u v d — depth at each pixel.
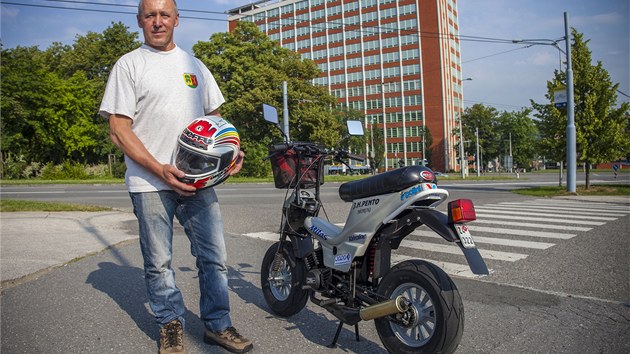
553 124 20.52
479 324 3.91
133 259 6.43
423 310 2.98
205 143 3.14
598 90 19.67
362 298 3.24
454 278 5.51
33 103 44.38
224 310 3.47
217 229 3.47
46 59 58.53
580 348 3.41
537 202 15.45
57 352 3.34
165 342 3.26
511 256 6.71
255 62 45.62
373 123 97.81
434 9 94.06
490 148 90.12
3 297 4.66
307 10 108.31
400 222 3.08
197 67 3.58
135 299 4.62
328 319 4.07
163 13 3.34
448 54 100.62
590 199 16.53
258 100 41.72
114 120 3.21
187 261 6.36
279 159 3.99
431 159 95.38
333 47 105.38
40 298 4.63
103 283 5.20
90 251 6.89
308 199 3.90
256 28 46.69
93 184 28.75
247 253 6.90
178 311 3.33
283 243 4.05
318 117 43.47
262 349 3.39
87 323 3.94
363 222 3.28
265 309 4.35
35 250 6.91
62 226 9.30
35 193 19.69
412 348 2.94
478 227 9.48
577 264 6.18
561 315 4.14
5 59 42.38
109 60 53.75
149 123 3.31
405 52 97.50
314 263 3.79
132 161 3.29
